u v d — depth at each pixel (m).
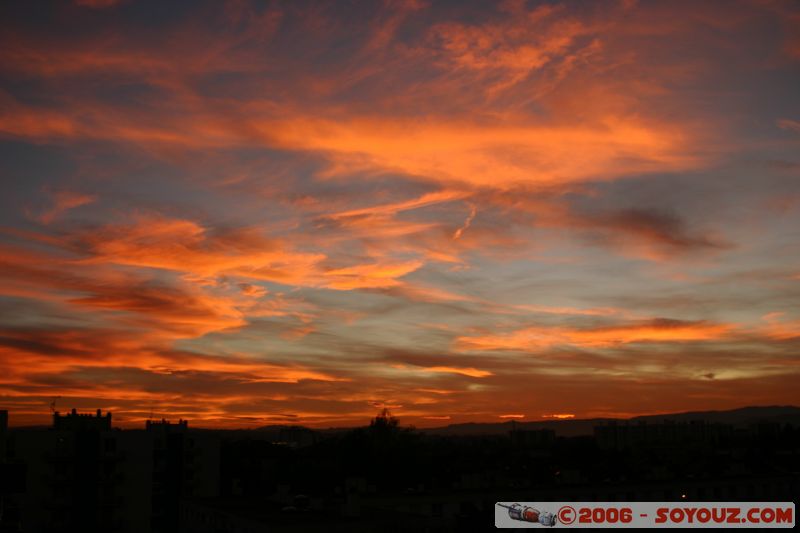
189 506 87.44
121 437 121.56
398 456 190.00
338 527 63.25
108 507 118.12
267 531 61.56
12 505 109.56
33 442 115.69
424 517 69.31
